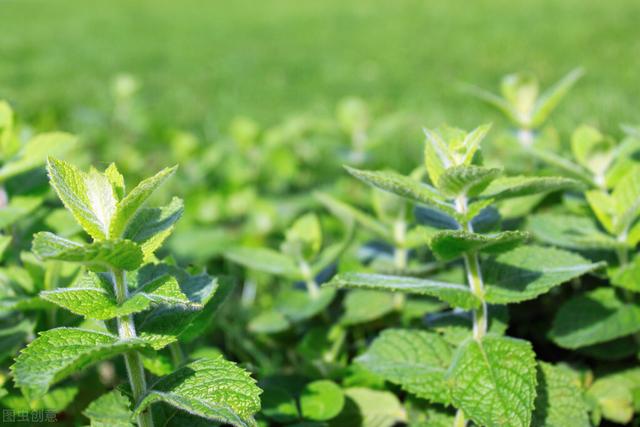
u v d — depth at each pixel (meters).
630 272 0.49
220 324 0.61
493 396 0.42
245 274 0.72
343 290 0.60
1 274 0.49
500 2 3.03
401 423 0.51
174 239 0.73
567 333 0.49
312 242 0.56
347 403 0.50
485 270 0.45
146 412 0.40
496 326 0.46
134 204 0.38
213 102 1.60
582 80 1.49
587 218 0.52
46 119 1.09
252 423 0.39
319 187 0.90
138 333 0.40
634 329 0.48
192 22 3.16
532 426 0.45
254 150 0.96
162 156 1.02
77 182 0.39
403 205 0.55
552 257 0.45
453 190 0.43
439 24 2.61
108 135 1.12
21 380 0.37
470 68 1.79
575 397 0.45
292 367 0.58
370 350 0.47
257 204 0.79
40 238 0.38
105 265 0.38
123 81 1.14
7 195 0.54
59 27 3.08
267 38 2.61
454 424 0.46
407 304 0.55
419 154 1.05
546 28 2.23
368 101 1.49
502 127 1.16
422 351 0.46
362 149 0.89
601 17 2.34
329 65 2.00
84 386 0.50
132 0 4.16
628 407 0.49
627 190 0.49
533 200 0.54
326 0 3.74
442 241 0.43
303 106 1.51
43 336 0.39
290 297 0.56
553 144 0.62
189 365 0.40
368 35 2.50
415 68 1.86
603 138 0.53
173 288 0.39
